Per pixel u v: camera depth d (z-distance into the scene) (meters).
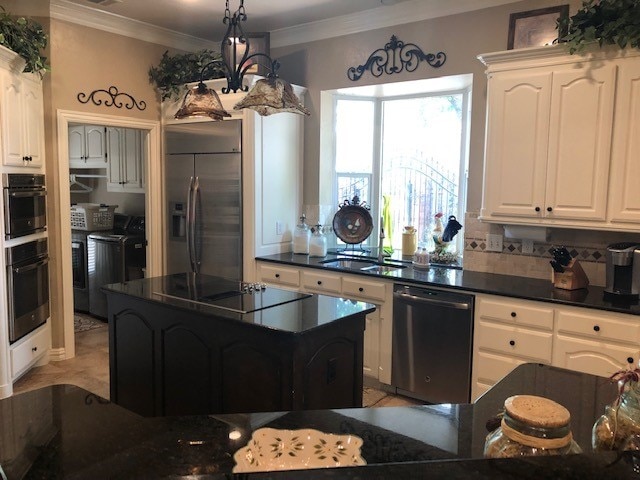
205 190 4.68
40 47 3.85
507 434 0.99
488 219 3.48
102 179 6.60
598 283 3.40
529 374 1.74
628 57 2.91
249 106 2.49
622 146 2.97
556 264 3.25
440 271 3.89
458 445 1.24
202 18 4.48
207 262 4.73
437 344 3.47
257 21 4.48
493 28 3.70
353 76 4.44
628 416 1.05
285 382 2.26
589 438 1.27
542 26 3.46
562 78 3.11
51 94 4.15
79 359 4.37
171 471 1.06
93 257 5.53
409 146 4.77
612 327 2.79
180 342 2.70
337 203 4.96
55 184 4.22
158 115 4.96
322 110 4.70
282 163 4.68
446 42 3.92
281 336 2.24
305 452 1.19
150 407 2.92
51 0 4.05
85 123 4.44
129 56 4.68
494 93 3.37
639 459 0.90
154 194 5.01
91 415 1.31
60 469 1.05
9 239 3.58
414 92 4.64
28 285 3.84
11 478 1.01
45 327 4.19
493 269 3.81
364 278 3.84
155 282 3.20
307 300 2.77
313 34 4.61
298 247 4.73
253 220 4.47
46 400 1.40
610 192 3.03
